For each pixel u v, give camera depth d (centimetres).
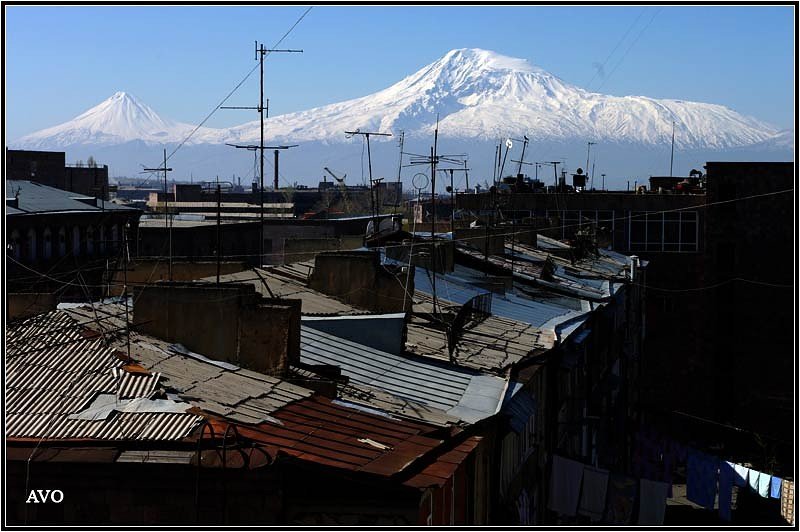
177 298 2169
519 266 5250
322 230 7031
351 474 1577
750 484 4953
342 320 2727
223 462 1530
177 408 1695
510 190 9438
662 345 8844
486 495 2347
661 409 8788
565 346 3569
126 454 1558
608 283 5572
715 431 8638
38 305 2375
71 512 1533
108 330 2052
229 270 3441
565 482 3500
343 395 2191
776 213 8675
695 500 5066
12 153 8750
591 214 8994
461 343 3031
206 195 11400
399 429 1934
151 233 6469
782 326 8681
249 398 1878
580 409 4162
